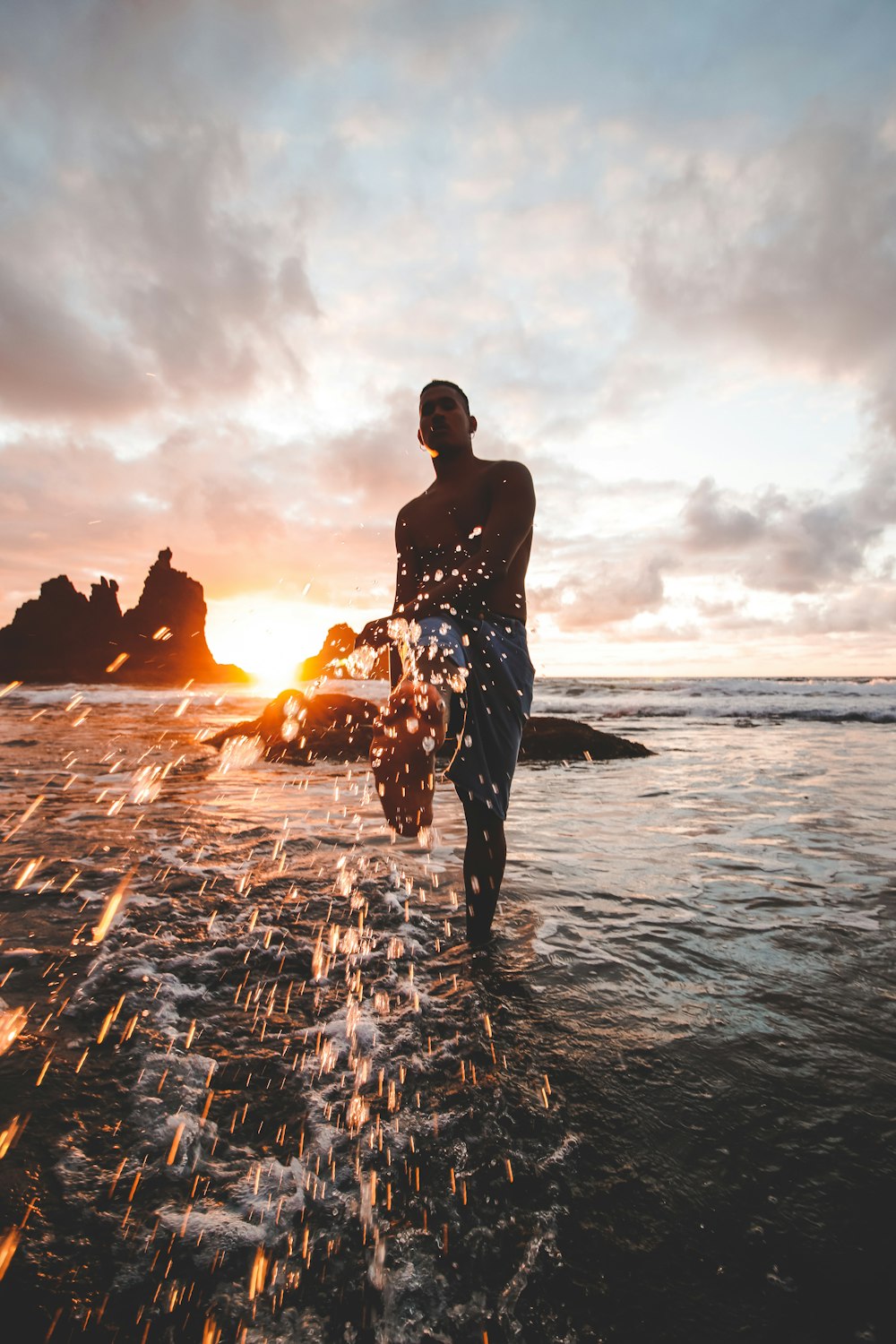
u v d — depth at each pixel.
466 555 2.14
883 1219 0.97
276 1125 1.16
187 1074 1.30
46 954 1.87
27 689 30.50
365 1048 1.41
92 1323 0.78
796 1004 1.64
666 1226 0.95
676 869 2.90
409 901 2.40
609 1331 0.80
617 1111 1.21
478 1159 1.08
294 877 2.68
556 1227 0.95
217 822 3.82
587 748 7.78
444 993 1.69
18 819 3.88
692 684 28.09
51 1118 1.15
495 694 1.96
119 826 3.68
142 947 1.93
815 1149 1.12
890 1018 1.58
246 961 1.86
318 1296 0.83
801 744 9.34
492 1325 0.80
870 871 2.86
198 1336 0.77
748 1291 0.85
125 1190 1.00
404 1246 0.91
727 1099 1.25
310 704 9.22
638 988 1.73
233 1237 0.92
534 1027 1.51
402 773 1.51
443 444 2.29
